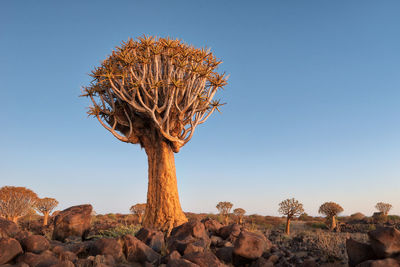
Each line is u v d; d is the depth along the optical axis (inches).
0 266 172.4
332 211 821.9
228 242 283.7
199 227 282.5
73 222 347.9
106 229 442.9
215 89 461.1
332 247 294.4
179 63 428.5
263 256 259.0
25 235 223.8
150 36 437.4
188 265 174.7
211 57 462.9
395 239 196.1
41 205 656.4
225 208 872.3
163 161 436.1
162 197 420.2
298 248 330.3
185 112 464.8
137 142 466.0
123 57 420.2
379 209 1063.6
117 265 199.0
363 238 384.8
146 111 424.2
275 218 1163.9
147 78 430.3
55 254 203.8
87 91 447.2
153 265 200.8
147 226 415.2
